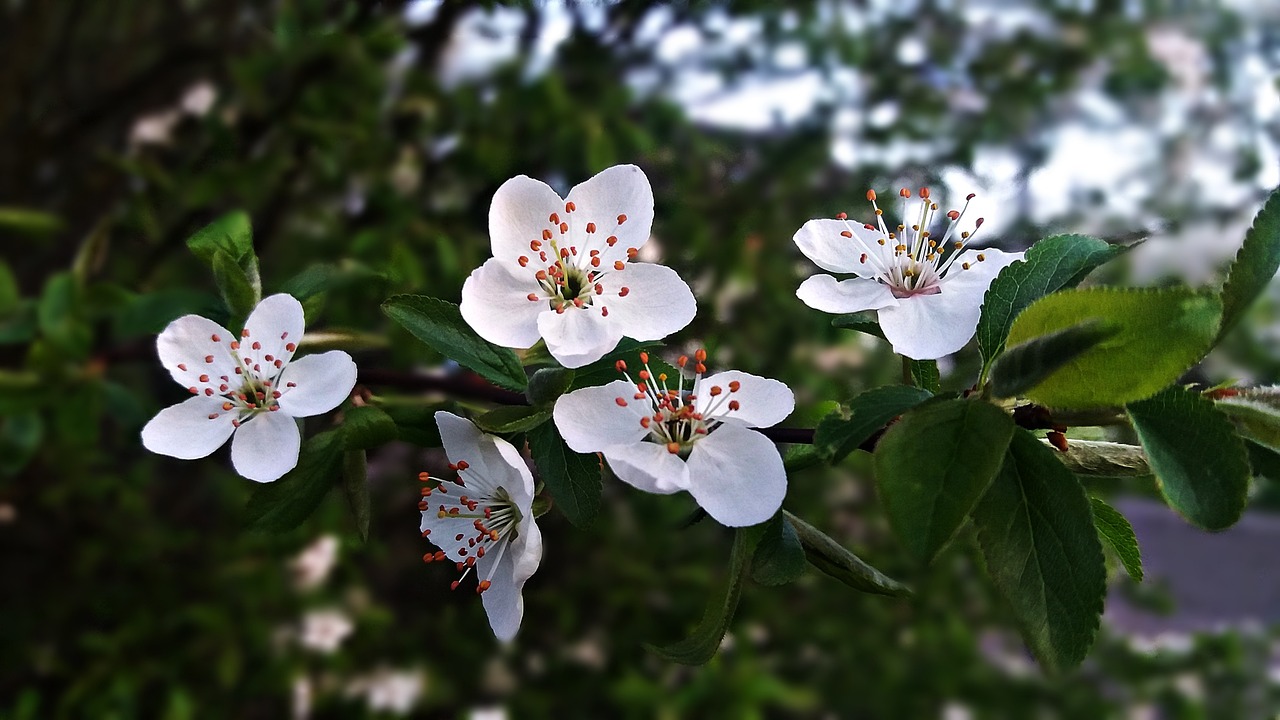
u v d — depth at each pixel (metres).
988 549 0.08
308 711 0.25
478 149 0.23
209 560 0.25
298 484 0.11
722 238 0.27
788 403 0.10
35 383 0.13
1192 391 0.09
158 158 0.23
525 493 0.10
